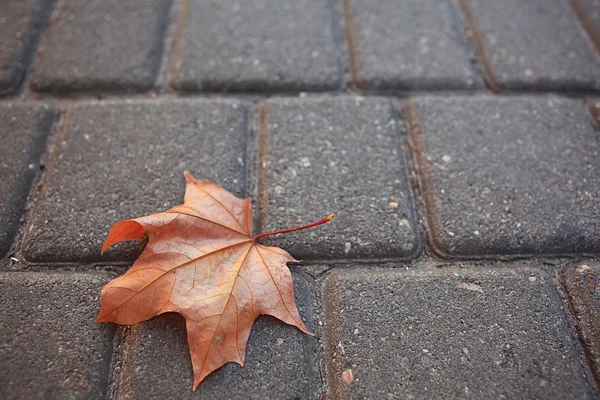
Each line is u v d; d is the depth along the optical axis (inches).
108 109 21.2
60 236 18.5
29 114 20.9
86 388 16.4
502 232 18.9
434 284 18.1
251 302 16.7
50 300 17.5
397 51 23.2
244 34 23.5
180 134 20.6
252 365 16.7
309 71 22.5
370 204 19.3
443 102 21.8
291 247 18.4
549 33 23.9
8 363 16.6
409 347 17.1
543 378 16.8
